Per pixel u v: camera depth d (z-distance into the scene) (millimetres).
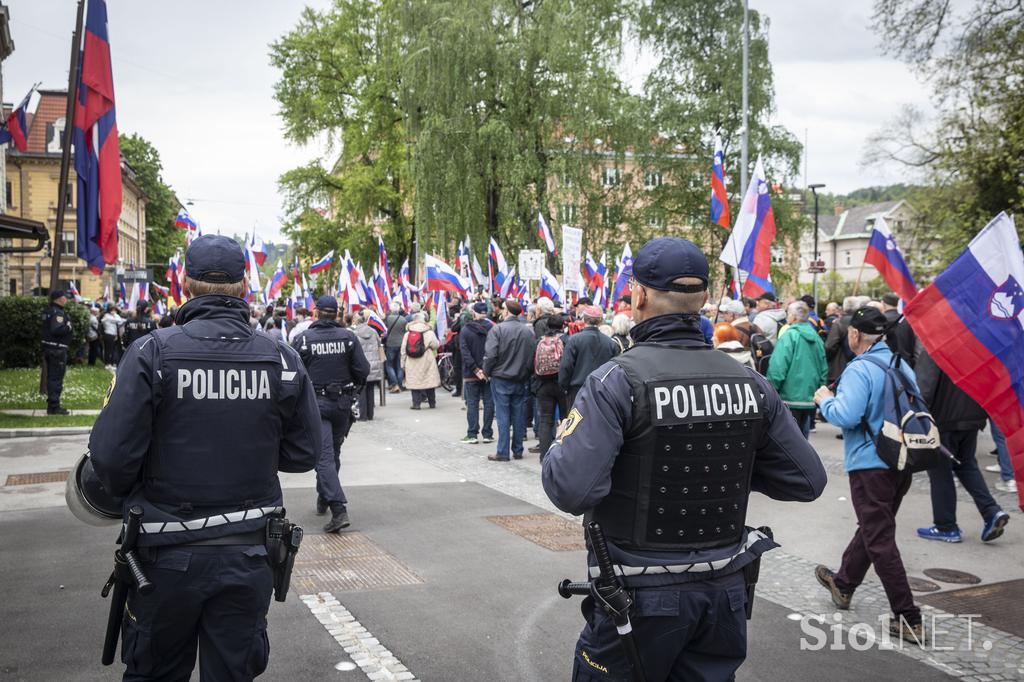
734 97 31172
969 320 4777
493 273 21953
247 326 2889
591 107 26812
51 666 3988
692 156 32719
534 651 4297
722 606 2383
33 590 5078
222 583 2619
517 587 5289
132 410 2562
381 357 15305
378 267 20203
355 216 38094
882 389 4578
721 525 2418
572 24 26328
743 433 2439
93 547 6016
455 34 26609
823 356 8906
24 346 20219
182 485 2637
